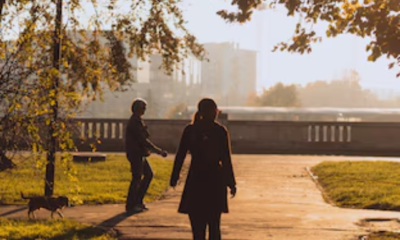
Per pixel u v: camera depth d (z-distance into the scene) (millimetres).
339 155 29641
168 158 25578
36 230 9773
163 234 10164
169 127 31844
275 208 13320
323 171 20219
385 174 19172
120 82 13938
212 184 7941
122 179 17719
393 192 15305
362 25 9445
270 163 24031
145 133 12484
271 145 33031
